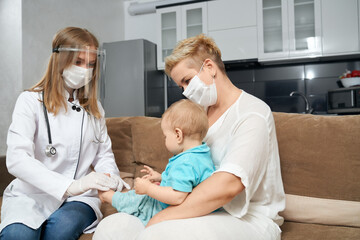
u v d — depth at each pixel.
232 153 0.92
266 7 3.88
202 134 1.08
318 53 3.65
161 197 0.94
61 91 1.32
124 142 1.90
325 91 3.88
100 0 4.53
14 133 1.22
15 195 1.29
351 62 3.76
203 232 0.81
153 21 4.93
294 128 1.40
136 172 1.81
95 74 1.38
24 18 3.30
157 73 4.57
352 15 3.52
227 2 4.02
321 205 1.29
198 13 4.22
